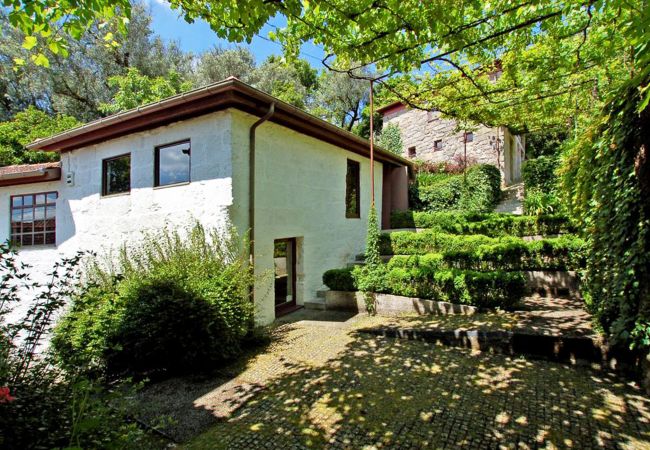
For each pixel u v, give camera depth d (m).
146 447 2.60
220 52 20.20
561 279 5.50
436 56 4.16
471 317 4.81
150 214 6.02
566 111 7.21
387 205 10.91
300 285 6.89
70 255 7.26
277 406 3.11
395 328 4.74
